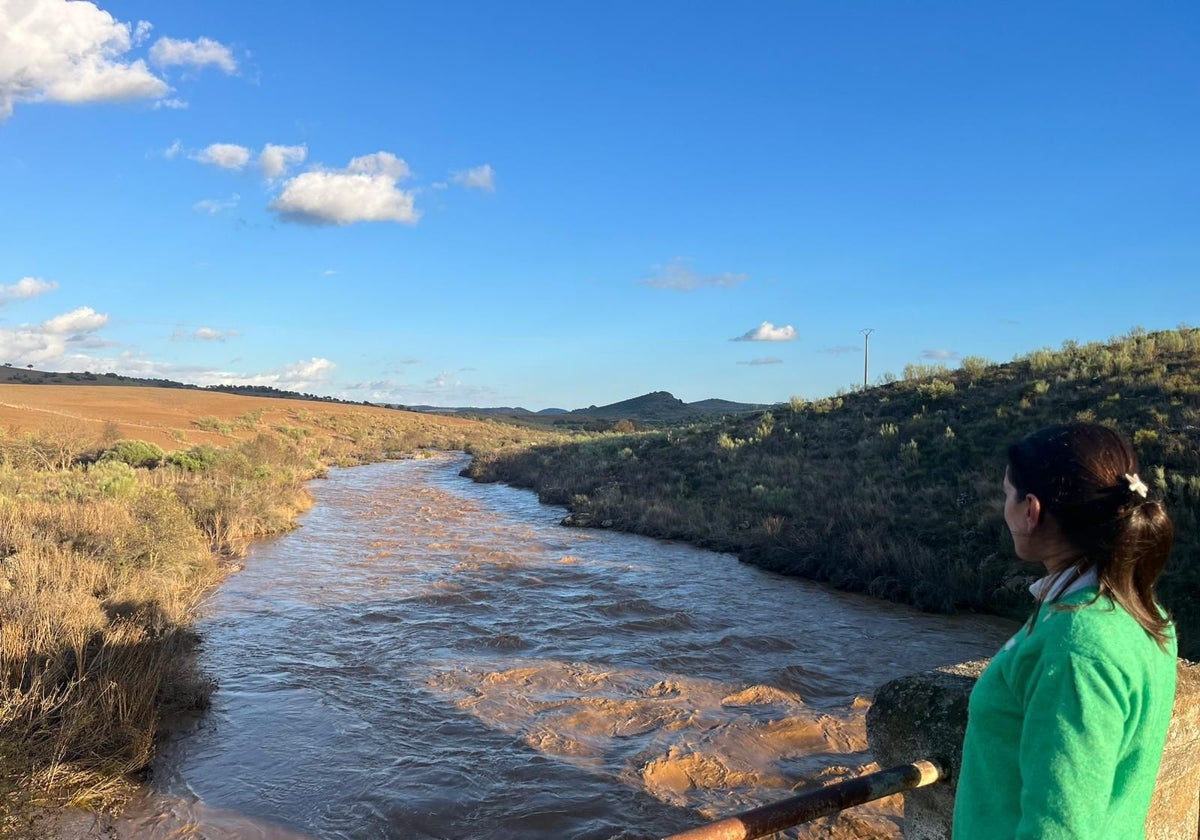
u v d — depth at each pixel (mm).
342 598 13164
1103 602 1403
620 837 5730
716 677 9383
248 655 9961
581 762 6977
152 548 12938
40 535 12430
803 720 7945
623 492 25797
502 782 6578
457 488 34688
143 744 6664
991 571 13266
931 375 29547
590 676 9344
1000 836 1432
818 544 15906
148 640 8469
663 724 7871
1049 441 1572
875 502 18188
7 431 30156
